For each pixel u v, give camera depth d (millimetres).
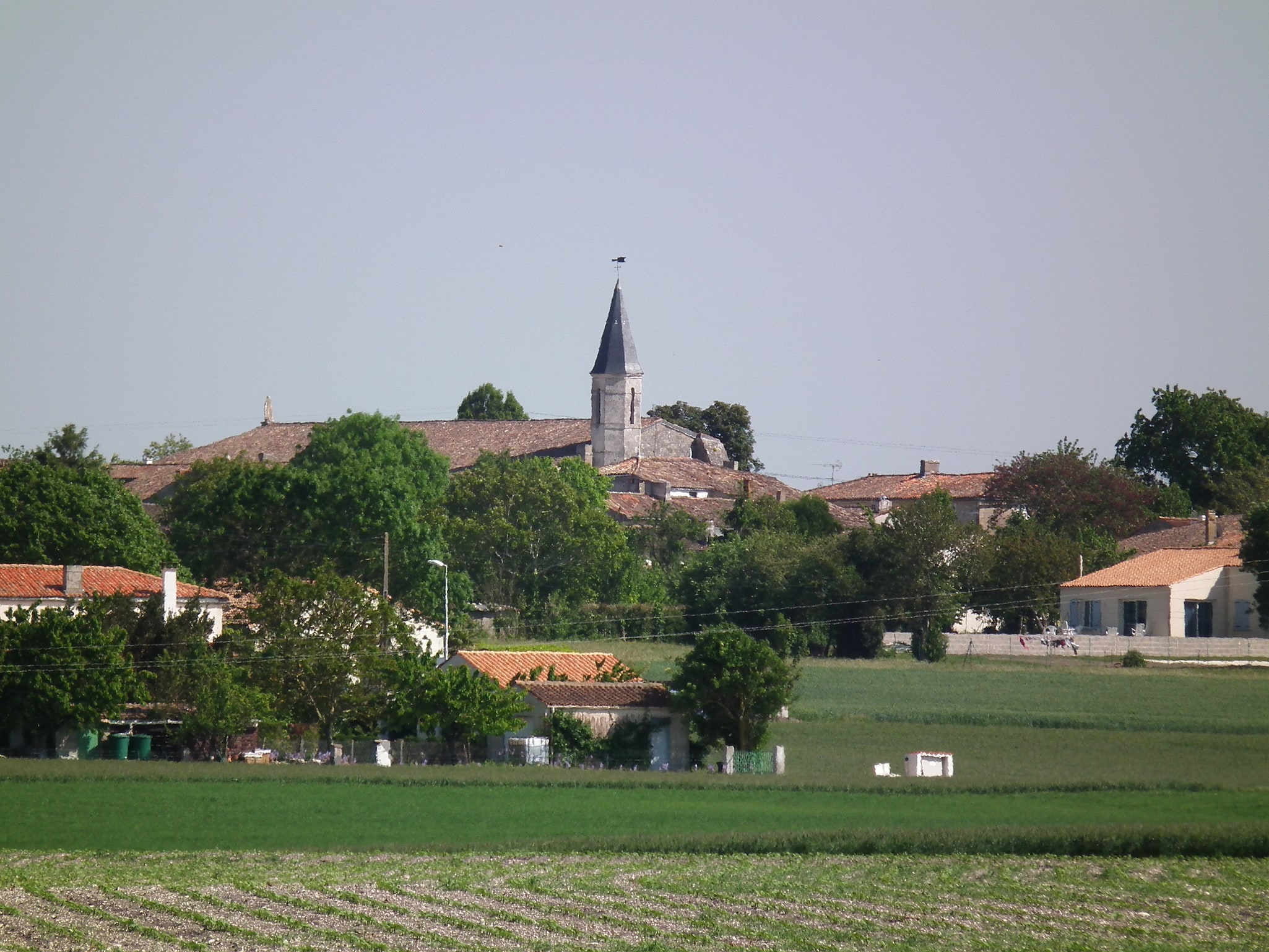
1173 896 120375
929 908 115750
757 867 131250
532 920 110875
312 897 117562
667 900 117625
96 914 111375
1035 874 128625
